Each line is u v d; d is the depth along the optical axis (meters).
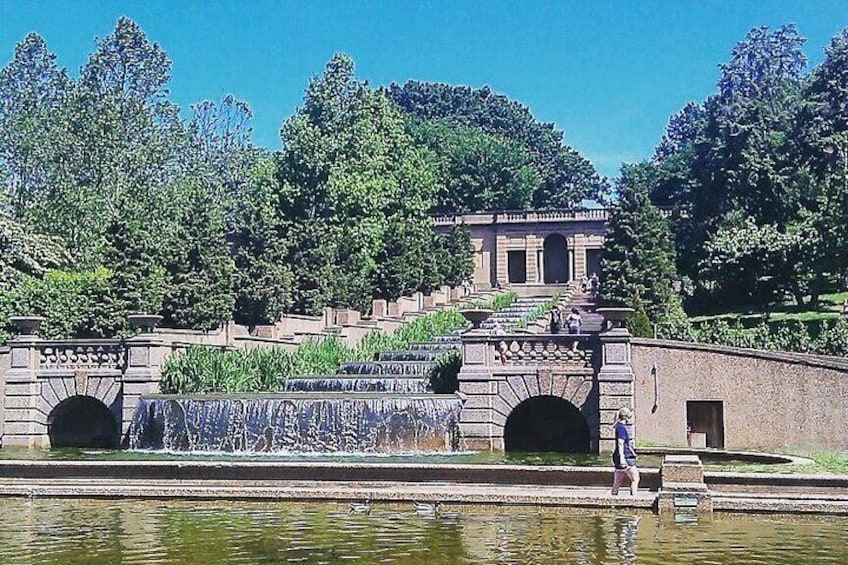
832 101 85.44
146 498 20.61
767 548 15.71
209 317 44.97
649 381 31.20
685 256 83.25
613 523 17.78
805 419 29.88
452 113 150.25
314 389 36.81
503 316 60.66
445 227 106.19
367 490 20.03
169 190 74.12
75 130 76.12
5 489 21.03
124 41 86.25
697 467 19.06
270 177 72.81
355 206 68.88
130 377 33.34
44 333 43.44
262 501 20.20
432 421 30.86
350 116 73.75
